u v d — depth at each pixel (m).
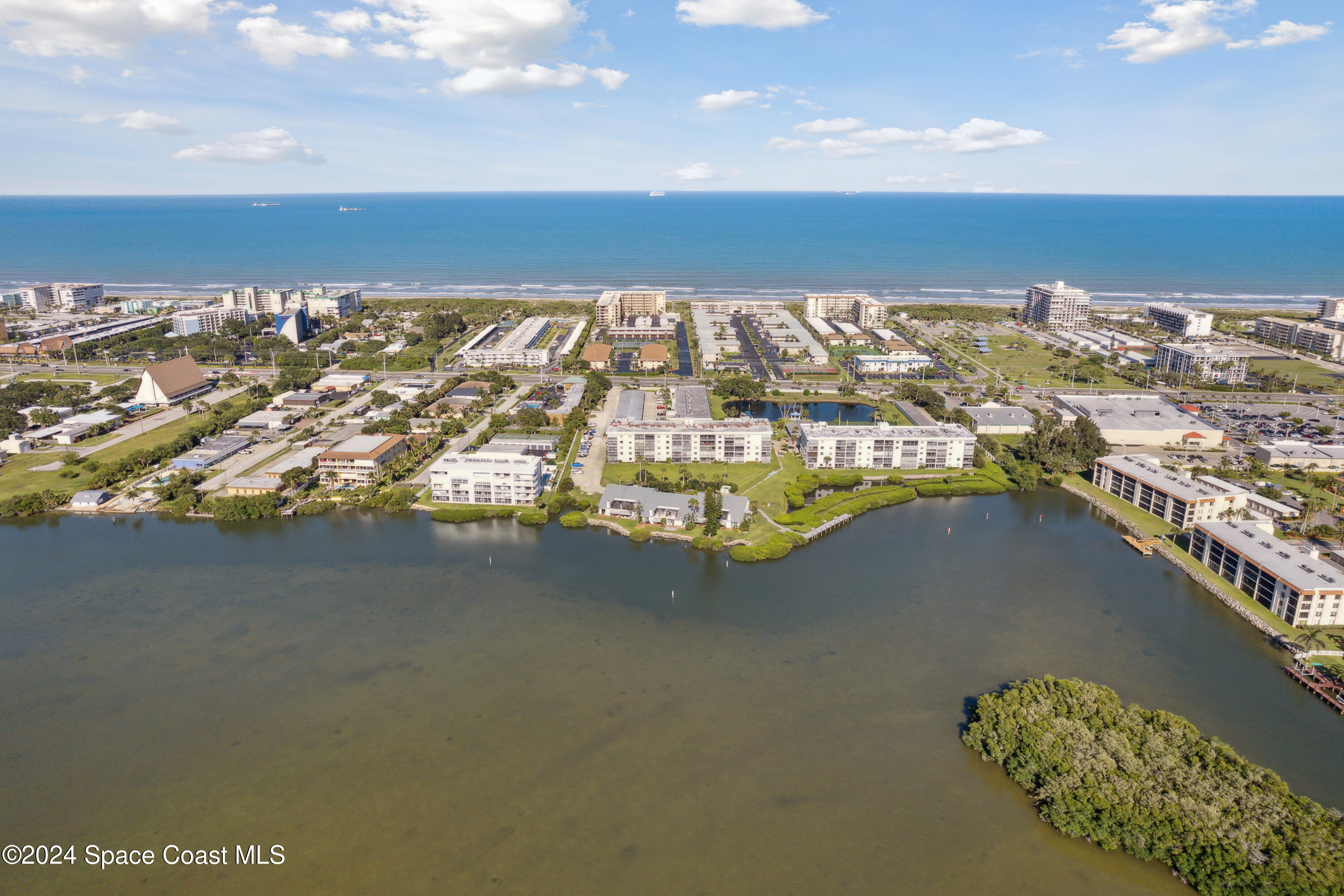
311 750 135.12
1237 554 187.12
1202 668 157.75
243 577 195.88
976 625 174.75
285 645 165.88
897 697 149.00
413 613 178.75
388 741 137.00
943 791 125.44
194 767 131.12
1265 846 106.75
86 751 135.00
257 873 110.56
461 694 149.75
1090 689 139.38
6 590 189.50
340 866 111.50
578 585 192.00
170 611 179.62
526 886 107.81
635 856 112.81
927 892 107.06
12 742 137.25
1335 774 127.44
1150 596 187.62
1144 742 127.31
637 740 137.00
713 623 174.75
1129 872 110.31
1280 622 171.38
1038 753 125.50
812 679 154.38
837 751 134.50
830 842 115.50
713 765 131.00
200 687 152.12
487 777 128.38
